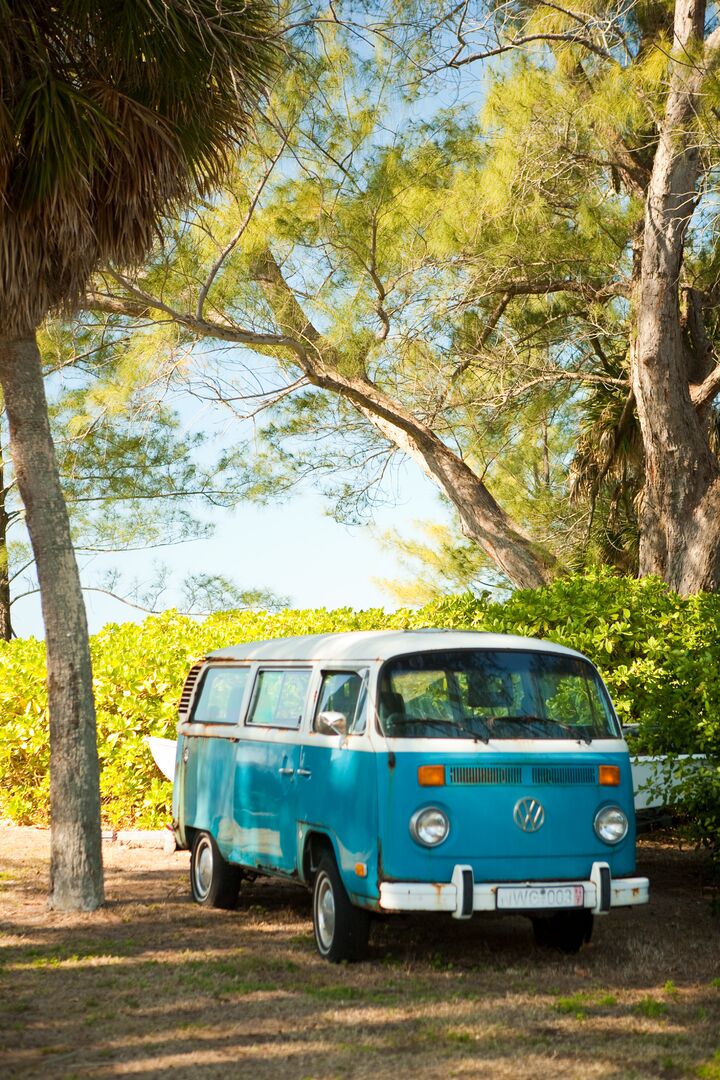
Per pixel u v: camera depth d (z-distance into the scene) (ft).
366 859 21.27
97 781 28.58
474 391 57.21
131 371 51.01
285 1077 15.89
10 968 22.24
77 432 63.46
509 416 57.88
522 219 49.42
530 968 22.33
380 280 50.52
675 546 51.52
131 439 66.64
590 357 62.80
